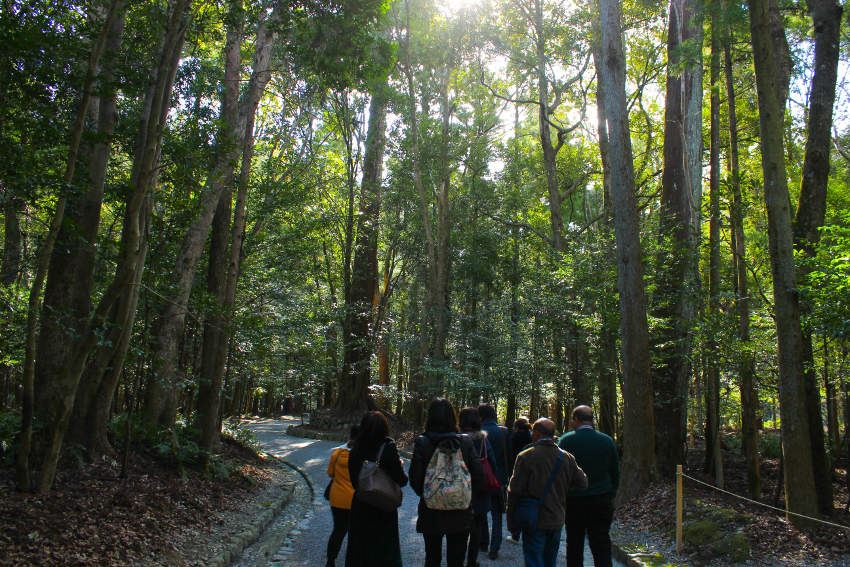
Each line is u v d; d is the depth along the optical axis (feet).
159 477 30.35
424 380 78.18
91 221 29.12
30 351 21.08
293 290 68.28
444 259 81.30
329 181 85.92
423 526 16.42
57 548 18.35
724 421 68.95
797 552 23.80
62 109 26.02
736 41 39.11
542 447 17.78
